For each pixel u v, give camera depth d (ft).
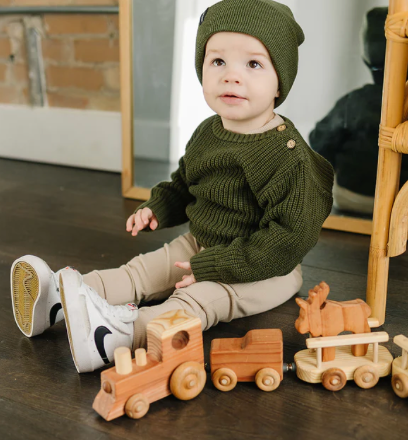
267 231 3.10
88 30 6.40
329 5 4.59
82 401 2.69
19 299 3.21
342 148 4.85
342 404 2.64
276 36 3.08
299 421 2.52
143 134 5.68
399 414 2.56
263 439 2.41
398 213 3.04
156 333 2.61
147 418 2.55
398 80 2.86
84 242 4.75
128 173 5.83
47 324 3.23
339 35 4.62
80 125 6.81
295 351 3.11
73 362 3.01
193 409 2.61
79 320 2.75
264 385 2.71
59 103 6.94
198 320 2.68
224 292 3.25
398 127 2.90
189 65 5.28
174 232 4.98
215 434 2.45
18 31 6.80
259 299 3.40
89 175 6.71
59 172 6.84
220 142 3.38
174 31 5.27
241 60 3.10
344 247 4.59
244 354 2.70
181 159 3.88
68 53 6.63
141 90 5.56
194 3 5.11
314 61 4.76
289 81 3.30
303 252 3.14
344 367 2.73
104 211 5.52
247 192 3.28
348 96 4.72
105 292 3.40
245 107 3.15
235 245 3.13
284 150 3.14
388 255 3.14
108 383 2.53
